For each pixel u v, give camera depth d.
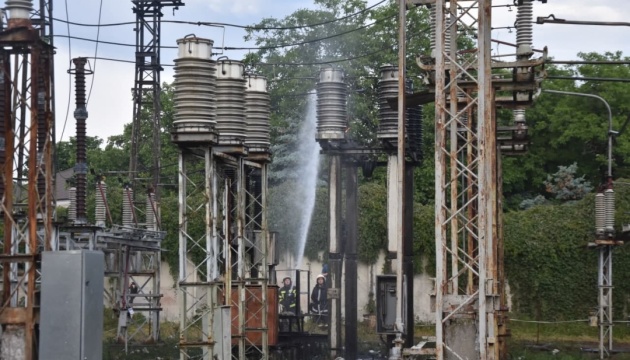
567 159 66.25
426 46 61.88
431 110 62.81
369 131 59.78
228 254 26.80
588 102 66.75
